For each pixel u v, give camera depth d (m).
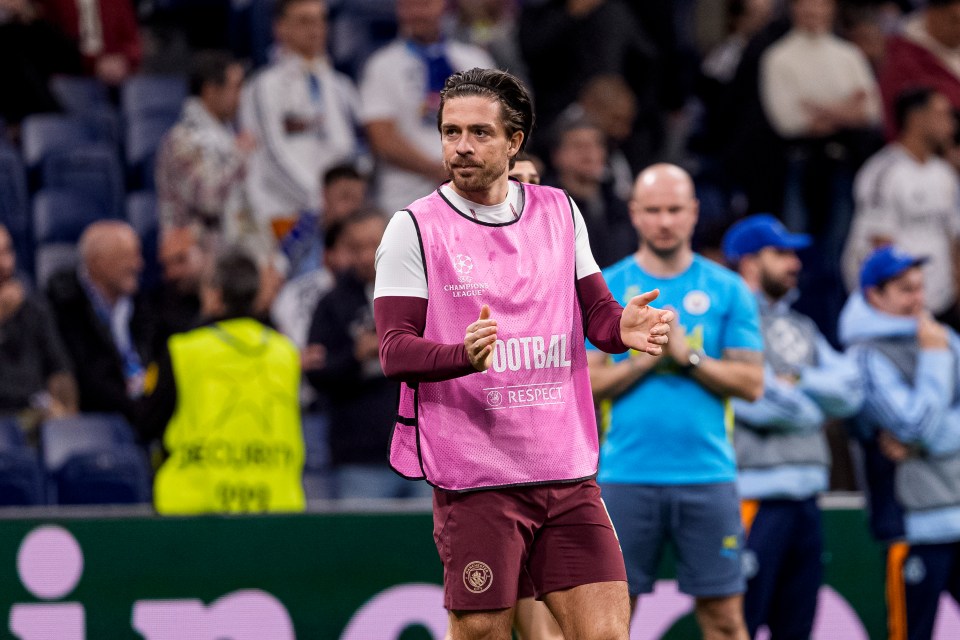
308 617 21.52
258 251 29.69
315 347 23.89
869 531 22.89
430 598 21.89
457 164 12.70
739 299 19.36
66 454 24.22
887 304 22.66
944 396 22.06
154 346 27.30
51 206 33.06
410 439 13.09
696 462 19.02
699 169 36.47
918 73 34.56
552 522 13.12
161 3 39.53
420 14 31.41
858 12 38.28
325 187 29.11
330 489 24.02
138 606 20.98
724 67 38.91
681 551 19.23
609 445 19.38
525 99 12.93
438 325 12.88
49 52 35.81
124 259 27.25
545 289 13.10
